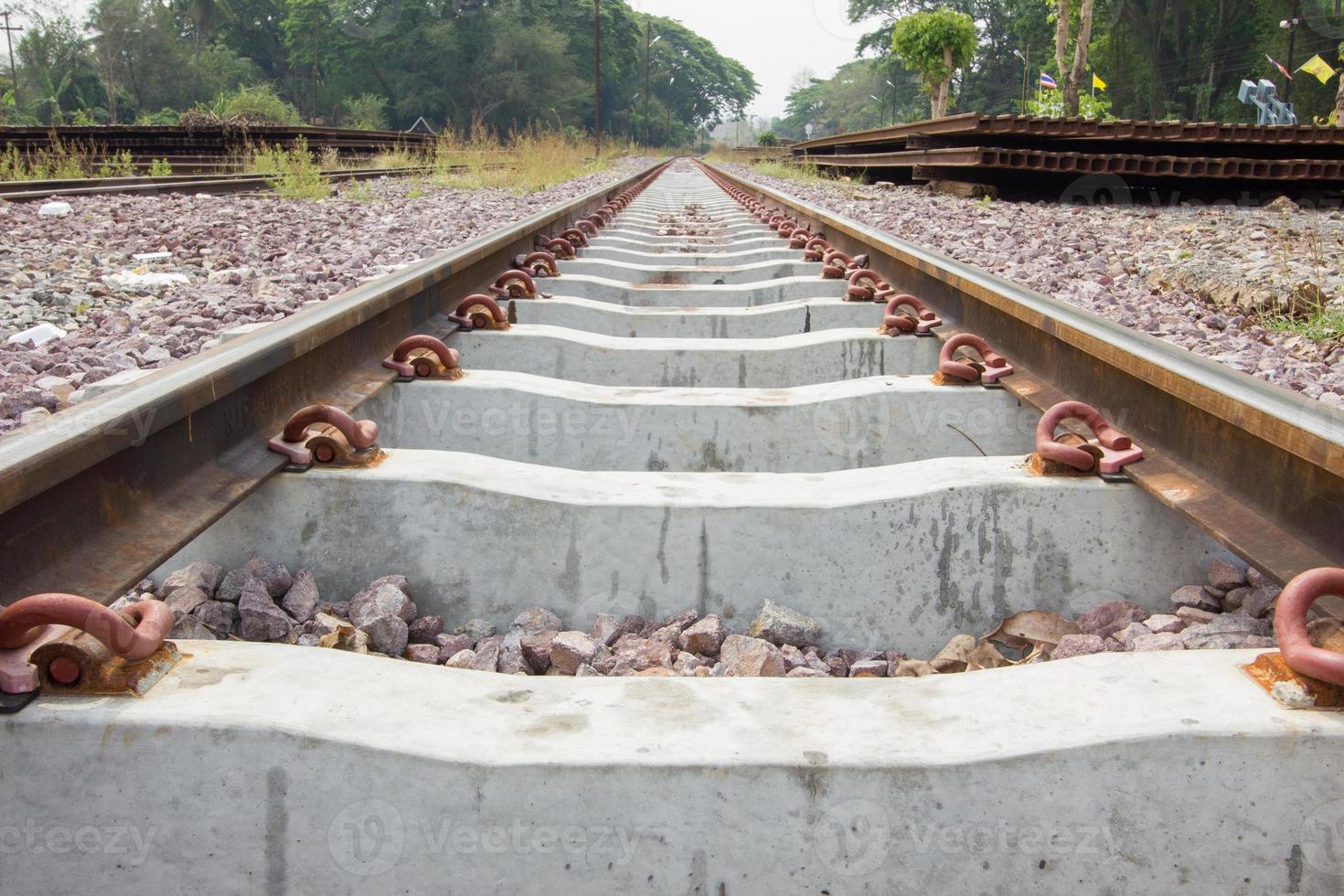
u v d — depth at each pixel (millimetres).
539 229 7117
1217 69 50156
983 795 1429
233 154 20547
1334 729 1418
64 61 77188
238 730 1415
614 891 1449
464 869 1439
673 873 1443
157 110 79125
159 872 1450
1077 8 47625
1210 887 1454
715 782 1417
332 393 3012
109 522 1933
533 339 3938
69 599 1428
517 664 2148
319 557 2354
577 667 2139
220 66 83188
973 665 2246
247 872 1449
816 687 1615
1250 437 2219
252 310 4758
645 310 4902
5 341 4254
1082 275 6680
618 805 1421
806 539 2301
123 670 1488
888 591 2338
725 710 1542
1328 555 1930
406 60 78500
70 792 1429
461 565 2338
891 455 3223
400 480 2324
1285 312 5301
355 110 75188
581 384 3309
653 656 2146
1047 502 2332
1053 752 1420
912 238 8625
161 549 1960
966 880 1449
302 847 1441
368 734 1430
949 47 43094
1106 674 1592
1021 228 9492
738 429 3104
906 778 1420
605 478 2447
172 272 6086
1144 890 1455
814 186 17484
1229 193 14438
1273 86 38562
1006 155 13352
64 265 6105
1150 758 1425
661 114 124688
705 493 2350
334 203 10883
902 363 4000
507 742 1445
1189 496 2281
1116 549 2352
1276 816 1435
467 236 7961
